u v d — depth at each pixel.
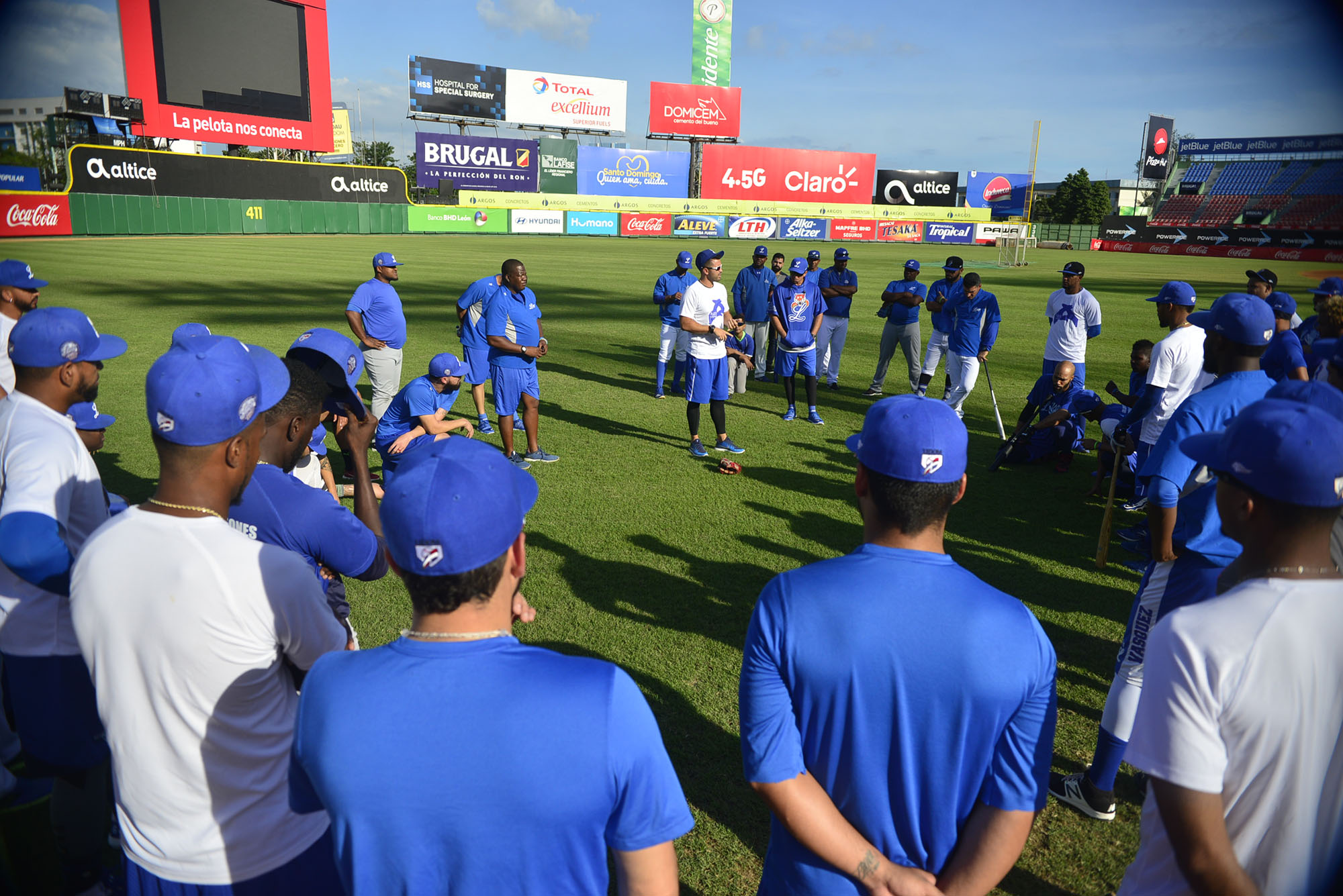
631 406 9.81
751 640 1.68
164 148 44.81
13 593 2.29
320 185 42.78
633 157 55.62
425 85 54.78
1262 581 1.48
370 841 1.30
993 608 1.57
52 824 2.50
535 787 1.25
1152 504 2.92
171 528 1.68
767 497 6.74
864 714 1.58
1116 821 3.19
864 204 60.78
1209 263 41.16
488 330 7.13
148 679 1.66
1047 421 7.49
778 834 1.79
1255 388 2.88
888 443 1.62
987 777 1.60
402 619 4.51
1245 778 1.44
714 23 59.06
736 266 30.98
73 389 2.49
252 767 1.76
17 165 34.75
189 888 1.77
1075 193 76.19
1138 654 3.02
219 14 36.81
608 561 5.36
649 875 1.38
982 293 8.87
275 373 2.02
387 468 6.08
